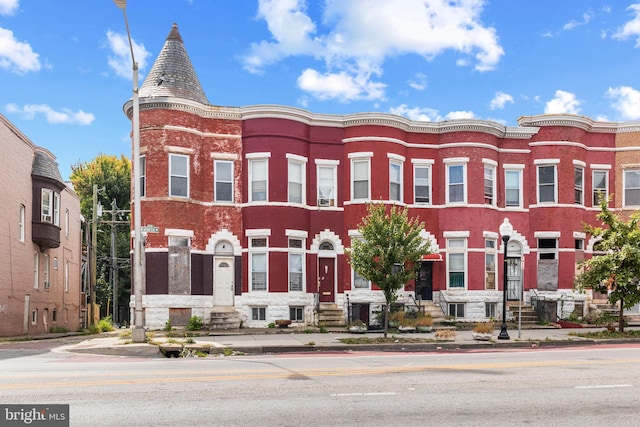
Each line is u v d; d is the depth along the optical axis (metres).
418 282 29.22
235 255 27.38
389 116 28.53
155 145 26.36
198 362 15.34
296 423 8.30
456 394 10.50
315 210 28.41
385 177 28.41
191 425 8.12
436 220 29.44
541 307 28.98
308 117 28.41
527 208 30.48
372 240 20.80
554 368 14.12
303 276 27.70
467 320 28.61
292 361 15.58
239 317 26.80
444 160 29.62
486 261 29.52
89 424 8.10
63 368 13.89
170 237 26.12
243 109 27.70
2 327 27.00
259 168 27.86
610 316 26.50
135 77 19.88
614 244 24.00
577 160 30.67
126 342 19.03
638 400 10.12
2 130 26.80
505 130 30.28
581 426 8.32
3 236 27.12
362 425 8.24
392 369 13.70
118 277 57.19
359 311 27.80
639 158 31.11
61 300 37.28
